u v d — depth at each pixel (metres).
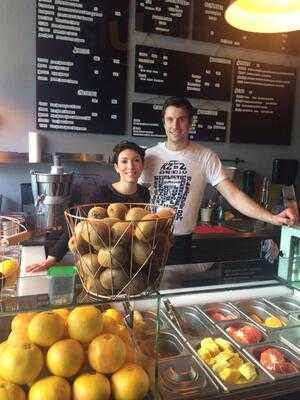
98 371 0.70
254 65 3.09
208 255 2.56
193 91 2.92
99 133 2.71
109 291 0.74
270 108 3.21
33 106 2.55
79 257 0.75
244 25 1.37
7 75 2.47
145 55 2.74
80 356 0.70
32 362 0.66
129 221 0.71
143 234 0.71
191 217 1.97
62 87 2.57
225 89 3.03
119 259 0.71
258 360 0.94
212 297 1.18
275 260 1.36
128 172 1.71
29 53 2.49
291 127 3.34
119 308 0.91
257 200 3.20
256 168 3.27
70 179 2.22
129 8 2.65
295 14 1.33
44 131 2.59
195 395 0.80
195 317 1.11
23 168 2.58
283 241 1.30
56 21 2.49
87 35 2.56
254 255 2.62
